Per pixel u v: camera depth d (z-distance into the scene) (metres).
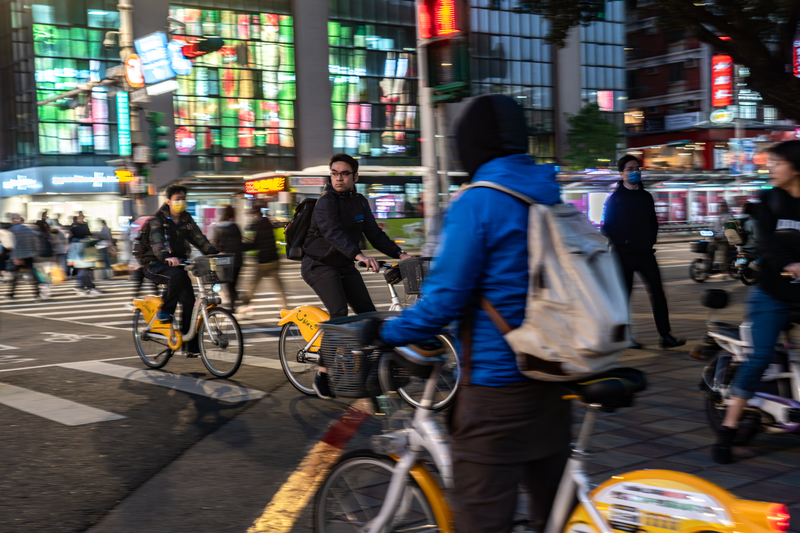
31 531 3.44
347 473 2.56
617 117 54.28
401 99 45.50
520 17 50.09
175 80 17.80
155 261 7.20
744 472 3.98
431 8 6.47
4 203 38.72
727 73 48.59
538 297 1.95
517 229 2.00
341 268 5.84
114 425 5.29
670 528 2.05
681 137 56.62
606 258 2.03
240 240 11.55
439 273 2.04
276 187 28.27
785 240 3.76
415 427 2.41
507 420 2.09
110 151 38.09
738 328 4.46
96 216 37.62
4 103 39.38
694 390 5.83
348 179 5.63
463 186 2.11
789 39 8.63
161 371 7.31
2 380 6.99
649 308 11.38
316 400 5.95
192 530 3.44
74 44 37.12
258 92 41.12
